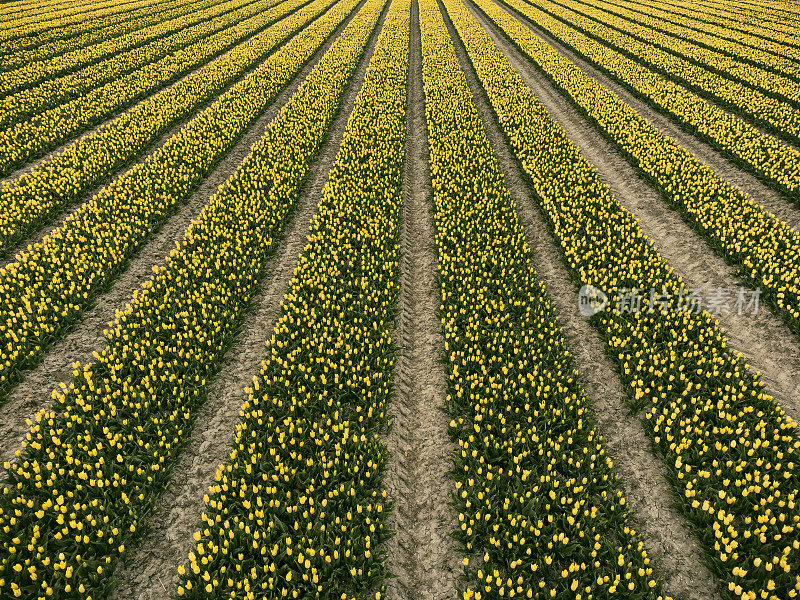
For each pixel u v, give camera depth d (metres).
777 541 6.16
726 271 12.39
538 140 20.66
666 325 10.10
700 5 60.34
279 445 7.69
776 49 35.91
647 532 6.67
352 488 6.81
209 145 19.84
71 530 6.41
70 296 10.95
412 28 49.91
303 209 16.20
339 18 50.62
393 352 9.78
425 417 8.73
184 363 9.11
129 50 37.53
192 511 7.02
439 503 7.23
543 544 6.35
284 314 11.20
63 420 7.92
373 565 6.25
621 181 18.02
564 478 7.15
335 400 8.58
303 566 6.03
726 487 6.87
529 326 10.52
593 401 8.83
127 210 14.88
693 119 22.03
